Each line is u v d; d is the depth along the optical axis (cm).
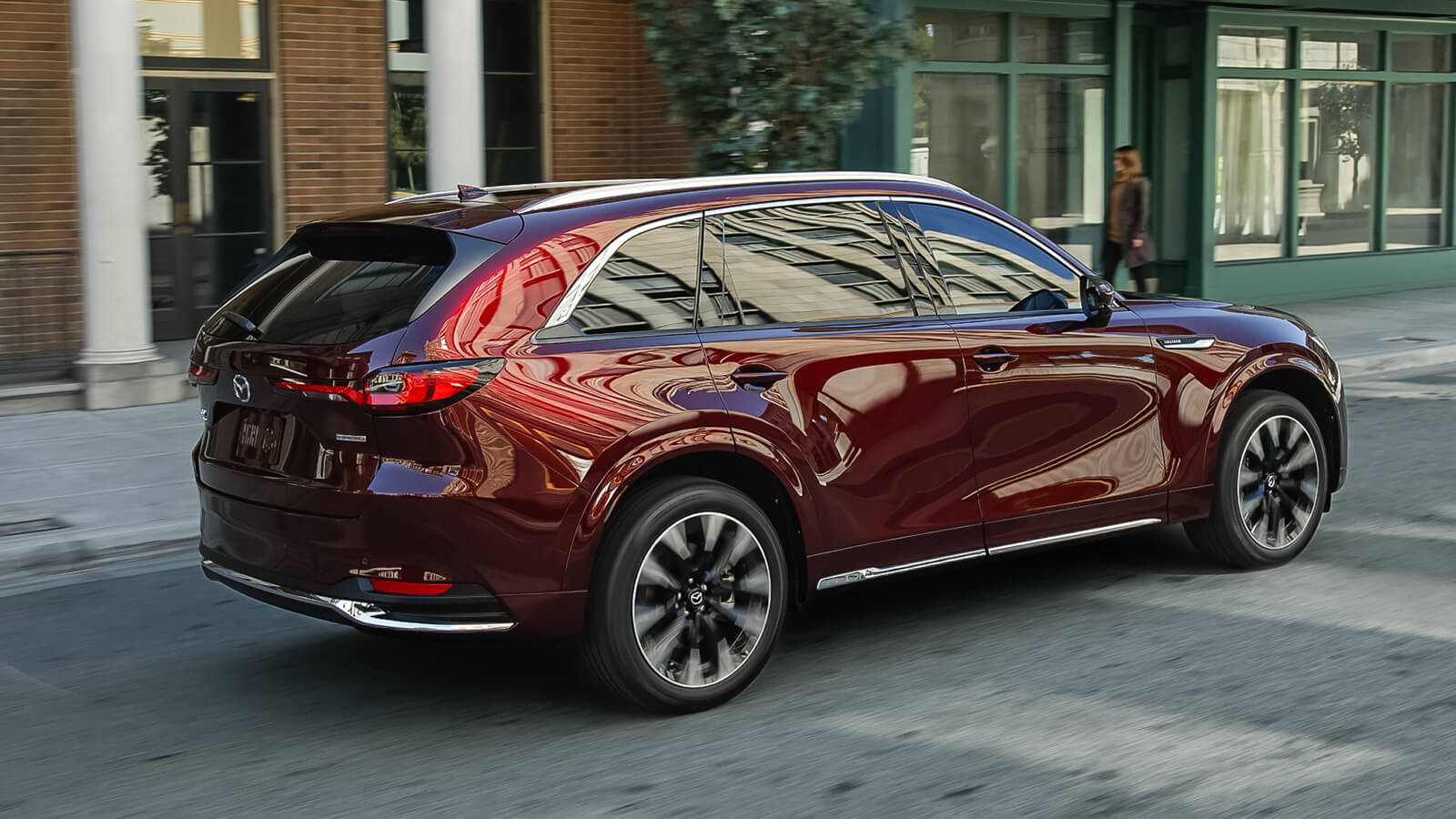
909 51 1109
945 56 1534
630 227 490
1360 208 1905
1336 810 393
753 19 1054
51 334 1325
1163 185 1783
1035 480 567
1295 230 1841
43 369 1162
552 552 455
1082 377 577
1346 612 582
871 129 1494
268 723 490
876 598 623
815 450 508
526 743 462
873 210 549
